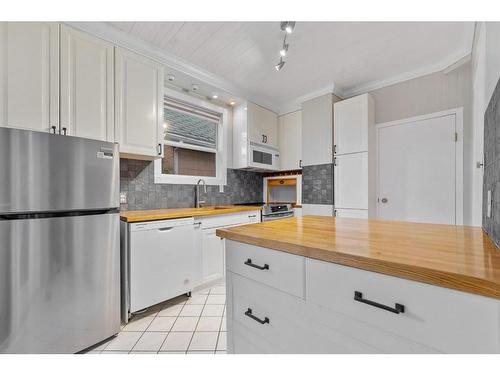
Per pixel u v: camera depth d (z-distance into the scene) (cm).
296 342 85
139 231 185
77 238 144
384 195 288
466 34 204
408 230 112
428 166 259
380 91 295
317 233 105
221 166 339
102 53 188
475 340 52
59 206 136
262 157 352
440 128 251
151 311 198
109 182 157
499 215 77
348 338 71
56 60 163
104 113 187
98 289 153
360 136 281
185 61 246
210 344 154
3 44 144
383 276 64
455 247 78
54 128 160
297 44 219
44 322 132
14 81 146
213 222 248
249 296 102
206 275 240
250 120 336
